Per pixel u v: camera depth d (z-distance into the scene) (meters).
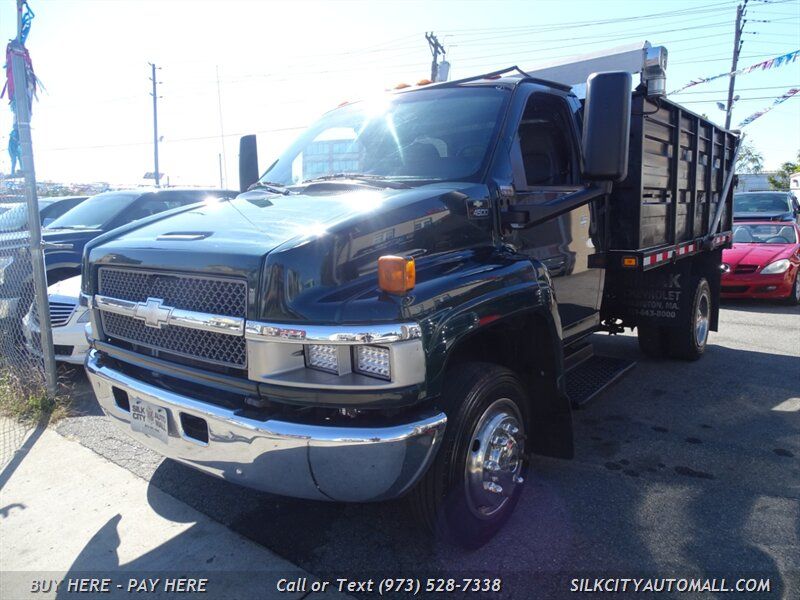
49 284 7.27
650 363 6.57
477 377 2.92
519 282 3.09
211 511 3.50
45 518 3.45
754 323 8.84
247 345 2.53
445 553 3.08
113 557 3.09
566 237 4.09
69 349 5.61
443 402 2.82
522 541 3.17
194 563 3.03
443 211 3.01
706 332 6.84
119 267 3.09
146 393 2.89
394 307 2.44
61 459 4.19
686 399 5.40
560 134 4.20
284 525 3.35
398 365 2.41
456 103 3.80
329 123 4.26
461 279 2.78
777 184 43.59
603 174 3.14
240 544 3.18
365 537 3.22
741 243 10.92
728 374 6.14
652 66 4.43
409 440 2.45
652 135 4.84
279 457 2.49
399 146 3.71
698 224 6.39
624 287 6.11
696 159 5.94
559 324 3.42
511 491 3.23
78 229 7.84
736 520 3.36
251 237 2.71
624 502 3.56
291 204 3.20
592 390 4.21
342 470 2.44
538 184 3.95
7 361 5.80
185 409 2.71
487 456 3.00
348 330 2.38
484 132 3.54
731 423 4.82
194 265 2.68
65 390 5.48
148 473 3.97
